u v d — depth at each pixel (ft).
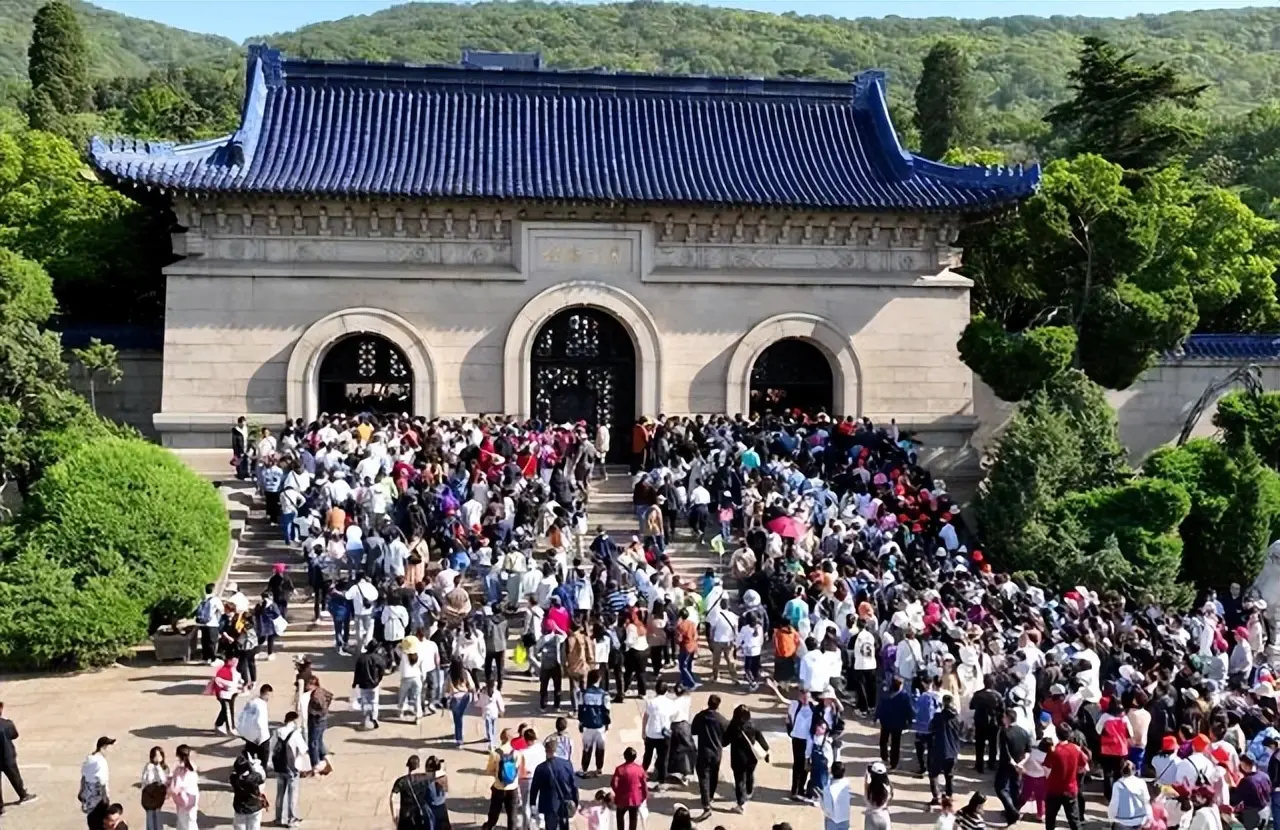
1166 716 76.38
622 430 148.05
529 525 110.93
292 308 139.33
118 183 131.54
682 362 145.28
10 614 95.04
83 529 99.66
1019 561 123.85
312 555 101.65
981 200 141.38
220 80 394.73
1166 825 66.39
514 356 142.20
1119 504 127.03
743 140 152.35
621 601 92.94
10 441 117.50
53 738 82.23
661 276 144.15
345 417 133.28
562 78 153.69
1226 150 326.85
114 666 98.37
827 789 64.13
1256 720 79.97
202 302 138.10
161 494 102.73
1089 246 148.05
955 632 84.28
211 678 94.02
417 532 105.50
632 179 142.82
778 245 146.61
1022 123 402.11
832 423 137.39
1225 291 168.45
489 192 136.67
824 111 157.48
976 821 63.41
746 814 72.79
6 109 311.47
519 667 97.81
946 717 74.28
